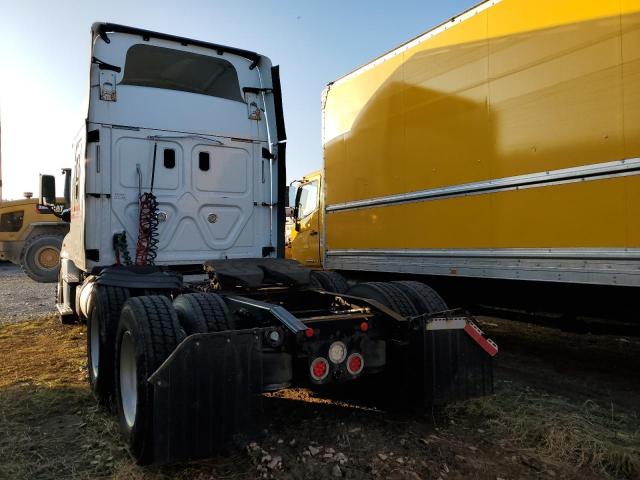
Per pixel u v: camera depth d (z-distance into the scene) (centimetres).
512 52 458
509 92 461
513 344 615
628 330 440
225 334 278
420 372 335
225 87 589
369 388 389
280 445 320
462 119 509
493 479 278
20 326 752
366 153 646
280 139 537
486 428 346
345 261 691
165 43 493
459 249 511
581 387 444
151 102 480
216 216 507
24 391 434
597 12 392
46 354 574
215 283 425
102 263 454
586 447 308
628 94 371
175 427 263
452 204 520
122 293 400
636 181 365
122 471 284
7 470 290
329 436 332
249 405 280
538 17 436
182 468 291
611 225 380
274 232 539
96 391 391
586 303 440
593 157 393
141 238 457
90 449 319
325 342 320
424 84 555
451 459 300
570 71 411
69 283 707
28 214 1420
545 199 429
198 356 270
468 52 502
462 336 349
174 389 264
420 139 560
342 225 697
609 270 382
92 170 450
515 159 454
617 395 421
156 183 477
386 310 357
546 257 428
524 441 324
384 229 616
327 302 424
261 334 289
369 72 642
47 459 306
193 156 497
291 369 313
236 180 520
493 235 475
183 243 488
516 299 502
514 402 391
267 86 543
